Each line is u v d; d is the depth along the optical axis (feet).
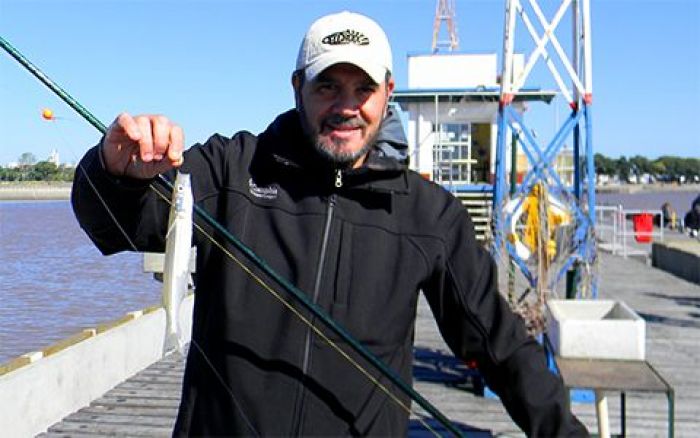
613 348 13.89
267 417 6.31
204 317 6.74
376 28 6.73
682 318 30.58
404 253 6.74
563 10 19.36
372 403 6.51
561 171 37.78
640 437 16.17
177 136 6.14
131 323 21.94
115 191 6.27
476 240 7.17
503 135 19.45
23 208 242.37
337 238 6.68
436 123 48.83
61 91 6.56
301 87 6.81
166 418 17.60
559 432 6.78
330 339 6.47
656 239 66.90
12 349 37.42
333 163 6.62
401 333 6.77
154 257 25.57
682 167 369.30
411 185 6.99
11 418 15.38
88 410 18.20
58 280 63.46
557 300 16.70
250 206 6.80
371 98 6.61
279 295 6.53
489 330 6.84
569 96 19.63
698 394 19.53
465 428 16.80
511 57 19.51
